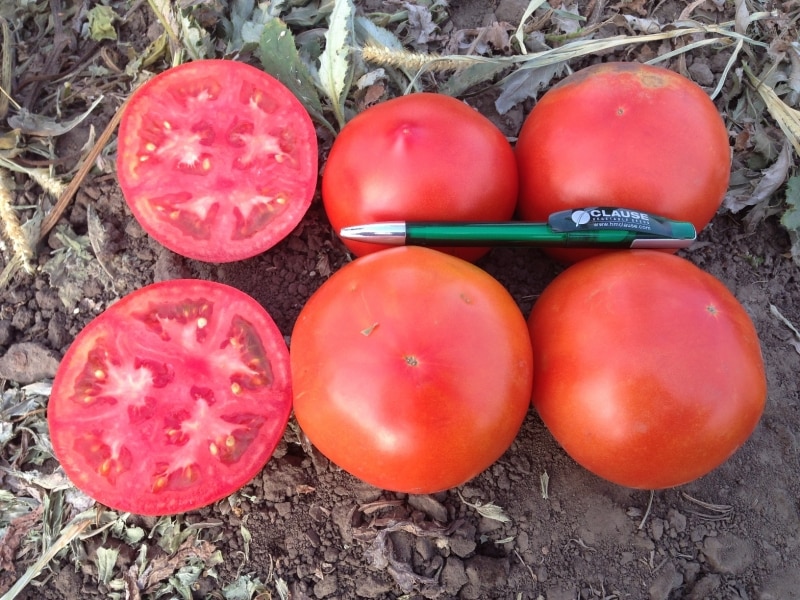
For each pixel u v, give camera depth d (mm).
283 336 291
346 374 200
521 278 304
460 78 322
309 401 213
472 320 202
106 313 259
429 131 236
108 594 259
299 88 314
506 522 265
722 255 318
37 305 297
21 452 276
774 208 320
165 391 256
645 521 268
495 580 256
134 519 266
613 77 247
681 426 206
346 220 253
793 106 337
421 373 193
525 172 265
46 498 270
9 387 286
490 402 201
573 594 257
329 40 297
